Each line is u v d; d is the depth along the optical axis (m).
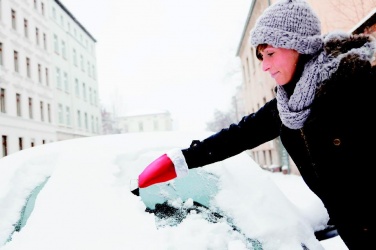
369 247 1.10
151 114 85.94
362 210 1.08
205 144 1.44
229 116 63.22
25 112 23.72
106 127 65.69
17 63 23.36
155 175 1.42
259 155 25.72
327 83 1.03
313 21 1.12
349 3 8.44
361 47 1.06
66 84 32.78
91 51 42.03
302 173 1.27
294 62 1.14
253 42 1.19
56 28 31.09
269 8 1.14
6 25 21.98
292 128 1.15
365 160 1.04
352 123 1.03
